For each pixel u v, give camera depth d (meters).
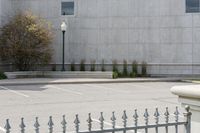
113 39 30.88
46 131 9.24
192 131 5.06
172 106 14.15
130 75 29.92
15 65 29.75
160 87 22.42
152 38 30.45
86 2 31.11
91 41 31.11
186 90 5.03
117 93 18.91
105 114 12.09
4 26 28.17
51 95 17.64
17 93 18.23
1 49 27.89
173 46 30.17
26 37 28.00
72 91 19.55
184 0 29.95
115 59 30.84
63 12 31.31
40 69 30.73
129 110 13.02
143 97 17.19
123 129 4.45
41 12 31.30
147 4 30.48
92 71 29.80
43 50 28.73
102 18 30.98
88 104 14.64
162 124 4.74
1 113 12.23
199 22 29.77
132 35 30.69
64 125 4.13
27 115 11.84
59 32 31.23
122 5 30.78
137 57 30.67
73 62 31.16
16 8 31.22
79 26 31.20
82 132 4.20
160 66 30.36
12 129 9.50
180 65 30.08
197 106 4.98
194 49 29.86
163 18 30.28
